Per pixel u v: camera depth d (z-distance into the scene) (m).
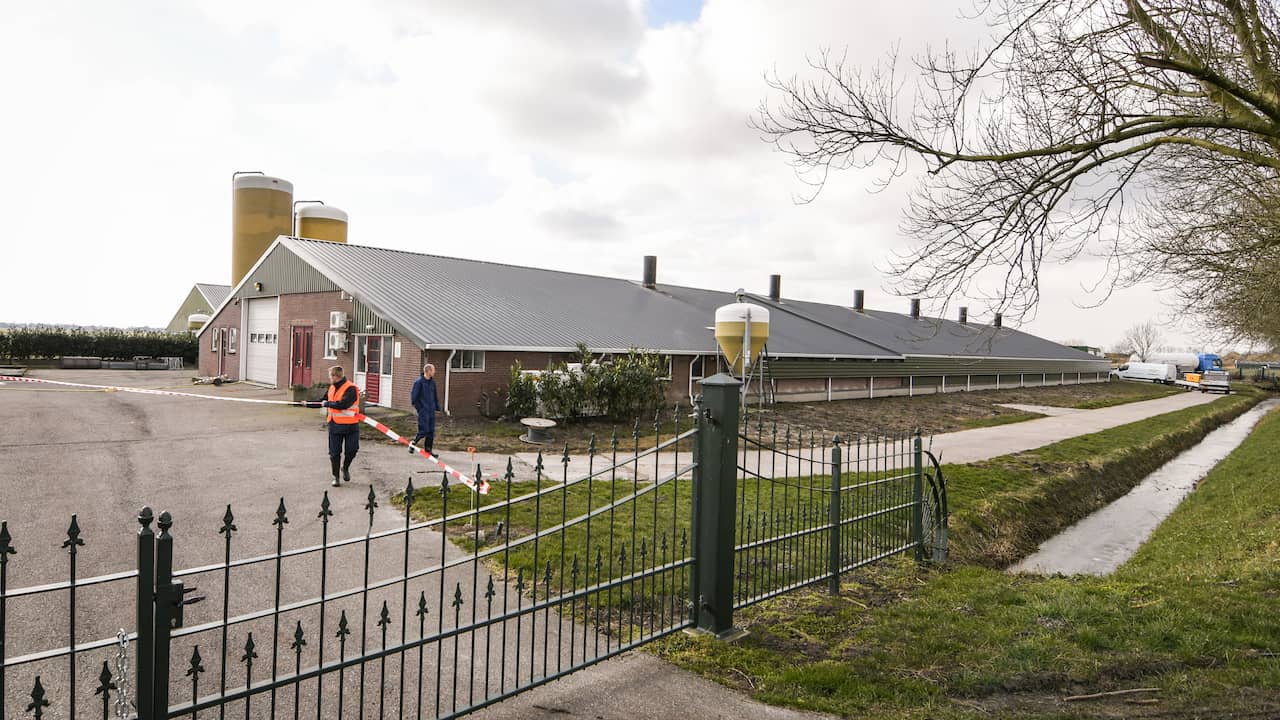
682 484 11.11
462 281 23.80
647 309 27.66
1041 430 22.25
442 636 3.82
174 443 12.91
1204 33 6.30
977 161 6.93
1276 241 9.75
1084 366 53.41
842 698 4.64
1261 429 27.16
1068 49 6.41
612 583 4.84
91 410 16.64
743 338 20.41
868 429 20.75
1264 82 6.09
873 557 7.65
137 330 39.38
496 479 10.95
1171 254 10.76
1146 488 16.36
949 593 6.97
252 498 9.23
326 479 10.46
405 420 16.80
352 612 5.70
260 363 25.70
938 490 8.95
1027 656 5.27
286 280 23.81
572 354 20.58
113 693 4.27
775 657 5.26
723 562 5.52
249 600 5.85
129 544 7.24
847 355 29.89
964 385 39.78
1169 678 4.82
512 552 7.34
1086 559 10.58
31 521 7.89
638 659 5.08
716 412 5.48
